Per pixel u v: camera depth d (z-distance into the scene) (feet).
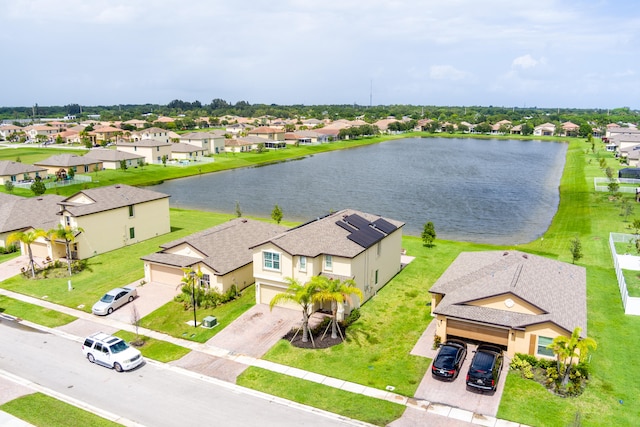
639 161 382.83
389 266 152.15
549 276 119.24
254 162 496.64
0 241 183.21
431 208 287.07
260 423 83.41
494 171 437.58
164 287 147.95
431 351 107.65
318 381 96.73
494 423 82.28
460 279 121.29
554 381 92.73
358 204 298.15
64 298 141.28
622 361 101.91
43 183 306.35
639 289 142.41
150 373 100.83
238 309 131.34
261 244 128.98
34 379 98.27
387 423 82.84
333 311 115.65
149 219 201.05
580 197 289.12
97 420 84.33
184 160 461.78
